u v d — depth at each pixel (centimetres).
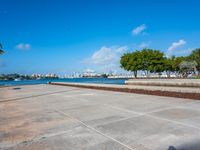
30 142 418
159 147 348
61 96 1308
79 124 538
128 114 625
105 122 542
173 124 479
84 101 991
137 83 1952
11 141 430
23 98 1289
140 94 1196
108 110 712
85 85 2252
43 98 1233
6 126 562
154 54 4875
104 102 918
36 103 1012
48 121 594
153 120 530
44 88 2322
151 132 430
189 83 1358
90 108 775
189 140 369
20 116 695
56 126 531
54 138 435
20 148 387
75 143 396
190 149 331
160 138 390
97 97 1145
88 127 504
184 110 634
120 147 361
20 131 504
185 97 925
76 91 1686
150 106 745
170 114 586
